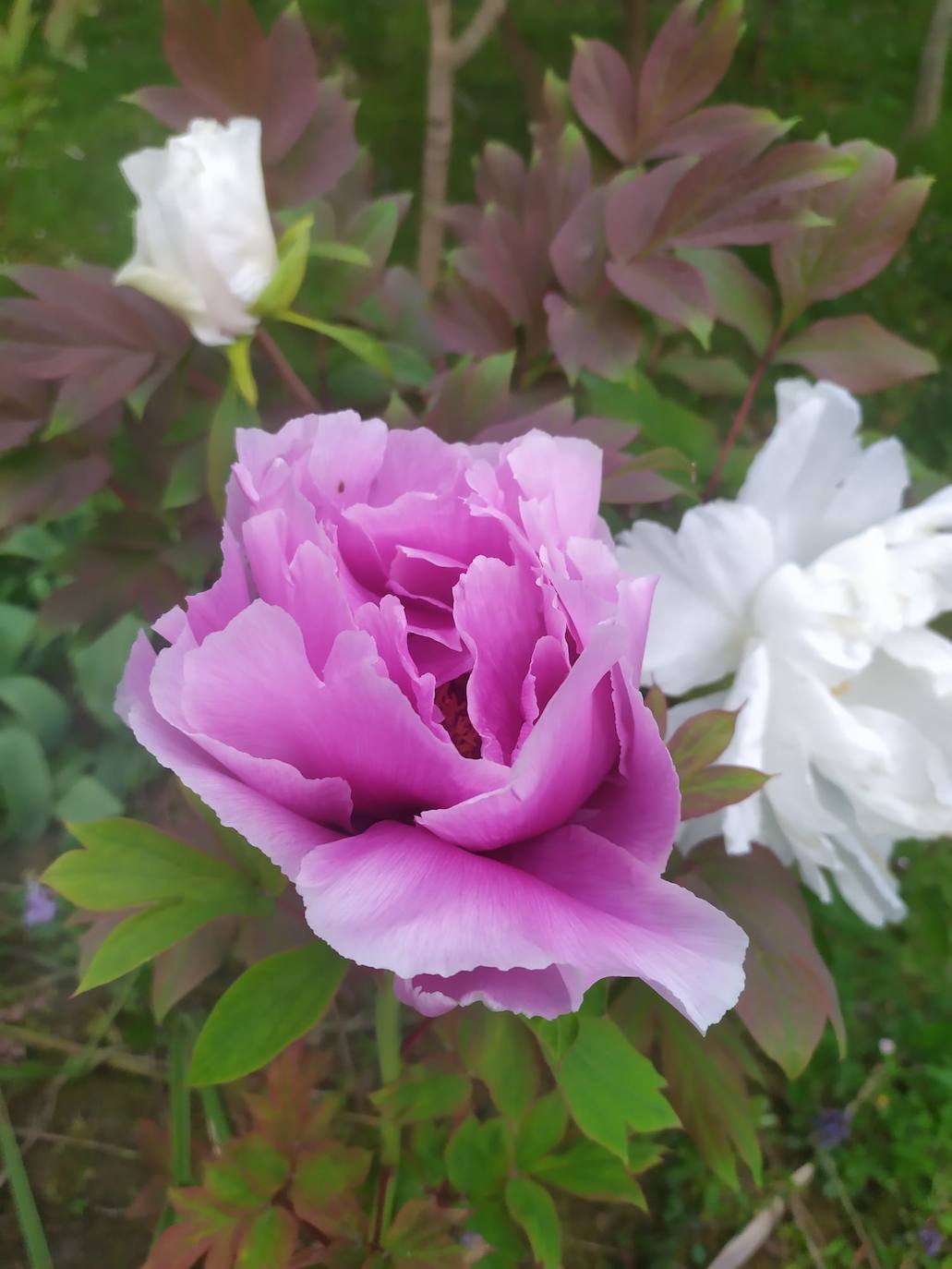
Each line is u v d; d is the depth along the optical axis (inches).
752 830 17.5
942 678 18.2
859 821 19.5
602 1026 13.8
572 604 9.9
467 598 10.1
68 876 12.7
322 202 19.0
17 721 30.6
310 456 11.9
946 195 48.4
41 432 19.4
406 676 10.2
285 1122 18.3
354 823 11.1
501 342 22.0
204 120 15.7
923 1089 29.9
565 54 52.2
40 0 43.3
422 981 10.2
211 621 11.2
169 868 13.1
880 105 53.2
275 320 18.6
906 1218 28.8
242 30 18.2
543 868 10.6
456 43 30.1
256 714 10.1
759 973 17.6
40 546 31.2
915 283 46.4
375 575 11.4
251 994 12.0
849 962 30.6
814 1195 29.0
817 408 18.8
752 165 18.4
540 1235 18.2
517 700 10.5
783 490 19.4
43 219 42.3
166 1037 27.3
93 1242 26.1
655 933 9.9
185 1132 21.6
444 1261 18.1
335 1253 18.3
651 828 10.6
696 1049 19.0
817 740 18.2
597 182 21.7
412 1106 17.4
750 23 55.7
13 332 17.8
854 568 17.8
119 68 48.2
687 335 40.8
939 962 30.3
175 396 19.7
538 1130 19.0
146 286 15.5
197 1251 17.5
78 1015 28.2
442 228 32.6
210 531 21.7
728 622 19.2
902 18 57.8
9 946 28.9
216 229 15.0
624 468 18.8
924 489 23.2
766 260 44.1
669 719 19.9
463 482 11.4
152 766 29.4
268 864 13.4
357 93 49.8
